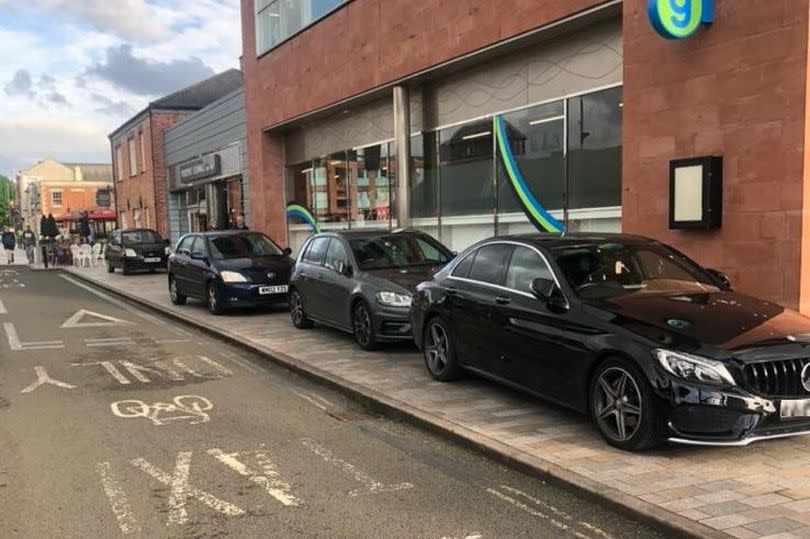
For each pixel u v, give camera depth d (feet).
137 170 124.47
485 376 22.48
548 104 38.60
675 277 20.44
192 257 48.29
